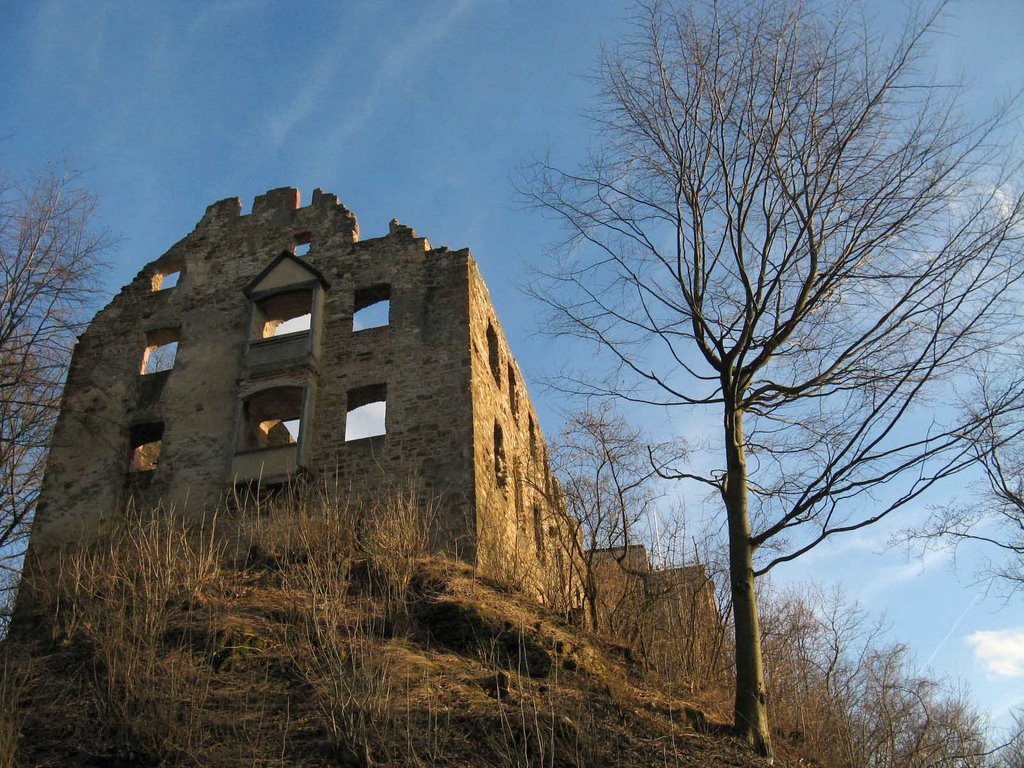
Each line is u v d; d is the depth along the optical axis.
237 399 24.89
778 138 14.09
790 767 13.32
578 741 11.91
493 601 16.78
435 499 22.11
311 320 25.47
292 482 22.72
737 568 13.12
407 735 11.50
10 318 20.55
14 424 22.89
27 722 12.23
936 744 17.84
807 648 19.42
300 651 13.87
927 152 13.46
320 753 11.44
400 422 23.61
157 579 15.26
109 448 25.02
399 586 16.61
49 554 23.27
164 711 11.91
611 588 20.44
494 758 11.51
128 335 27.39
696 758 12.01
